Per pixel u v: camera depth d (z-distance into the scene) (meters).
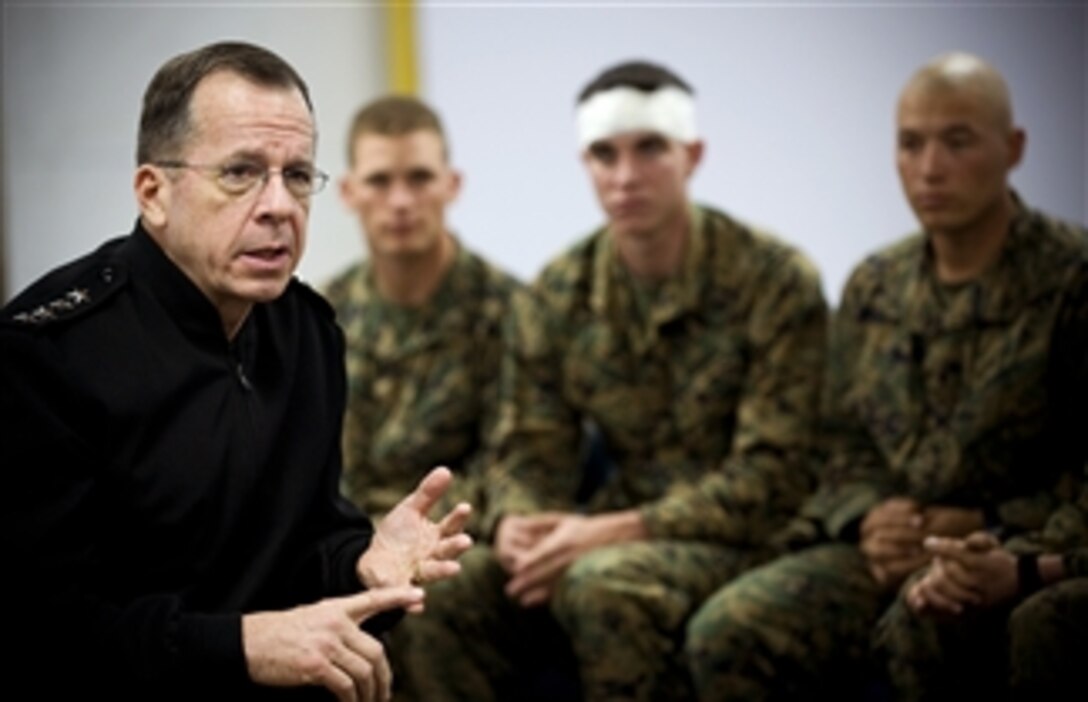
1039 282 6.41
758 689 6.35
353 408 7.88
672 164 7.28
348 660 4.54
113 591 4.71
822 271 9.22
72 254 9.62
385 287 8.02
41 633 4.52
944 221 6.43
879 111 9.13
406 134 7.77
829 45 9.16
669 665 6.61
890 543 6.45
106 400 4.61
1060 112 8.96
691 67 9.29
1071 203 8.98
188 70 4.73
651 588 6.63
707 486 7.02
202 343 4.83
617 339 7.43
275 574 4.97
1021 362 6.38
